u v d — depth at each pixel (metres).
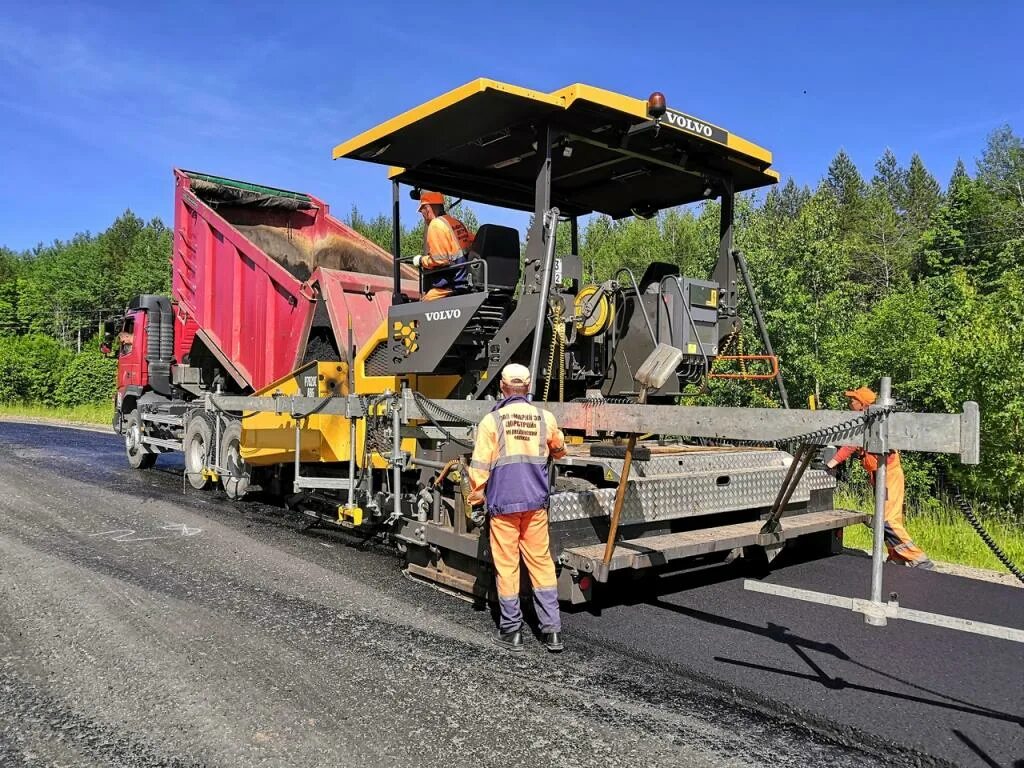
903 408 3.27
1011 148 50.16
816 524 5.87
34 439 16.89
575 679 3.88
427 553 5.65
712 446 6.63
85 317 63.78
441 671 3.97
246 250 9.12
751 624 4.78
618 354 6.09
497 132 5.77
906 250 47.22
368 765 3.01
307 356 8.26
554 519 4.65
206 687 3.73
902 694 3.74
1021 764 3.09
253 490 9.05
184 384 10.70
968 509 3.59
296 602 5.11
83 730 3.30
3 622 4.64
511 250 6.02
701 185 6.99
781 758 3.11
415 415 5.64
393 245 6.84
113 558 6.18
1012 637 2.89
